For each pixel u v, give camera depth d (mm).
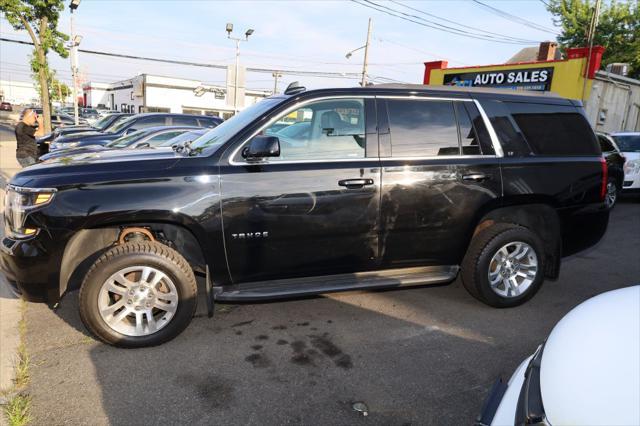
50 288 3287
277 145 3406
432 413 2775
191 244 3664
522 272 4352
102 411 2734
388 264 3955
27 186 3258
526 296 4344
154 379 3078
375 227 3787
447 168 3938
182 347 3520
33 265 3197
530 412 1581
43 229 3184
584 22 25828
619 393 1456
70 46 21844
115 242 3643
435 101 4047
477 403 2885
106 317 3371
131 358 3344
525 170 4188
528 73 17141
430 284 4102
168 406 2791
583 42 26156
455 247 4086
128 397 2875
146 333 3459
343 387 3025
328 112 3779
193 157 3512
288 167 3592
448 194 3947
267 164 3572
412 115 3959
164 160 3471
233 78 19109
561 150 4395
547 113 4426
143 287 3426
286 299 3701
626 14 25125
